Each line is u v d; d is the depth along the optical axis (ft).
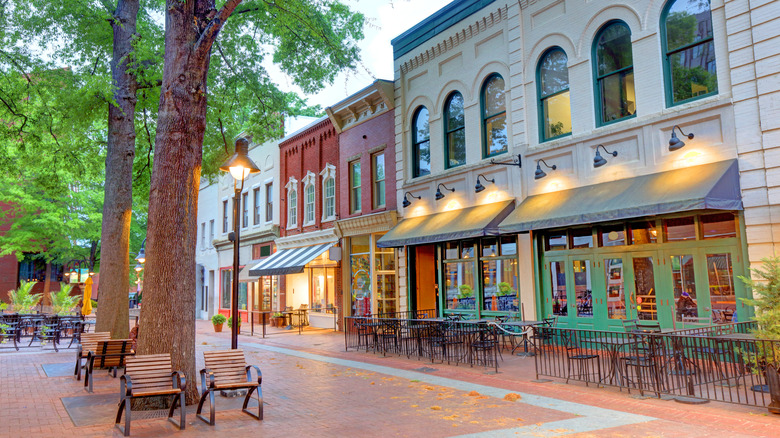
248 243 99.14
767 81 32.35
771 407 22.81
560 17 45.60
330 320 75.10
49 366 43.98
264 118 59.57
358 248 69.97
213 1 31.55
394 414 25.18
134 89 47.29
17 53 49.01
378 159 67.21
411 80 61.93
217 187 114.11
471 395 28.86
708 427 21.33
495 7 51.29
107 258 44.75
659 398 26.61
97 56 52.80
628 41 40.93
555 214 40.52
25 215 107.14
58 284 136.67
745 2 33.71
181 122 28.89
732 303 33.99
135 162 64.18
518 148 48.16
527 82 48.11
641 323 38.47
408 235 54.80
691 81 36.88
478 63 53.21
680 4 37.73
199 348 55.11
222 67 56.24
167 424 24.27
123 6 48.14
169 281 28.27
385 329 49.75
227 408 27.45
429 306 60.85
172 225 28.50
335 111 72.28
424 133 60.59
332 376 36.63
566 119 45.44
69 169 58.90
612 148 41.06
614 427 21.79
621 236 40.93
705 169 34.53
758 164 32.60
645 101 38.96
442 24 57.31
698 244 35.91
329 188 77.05
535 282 46.50
